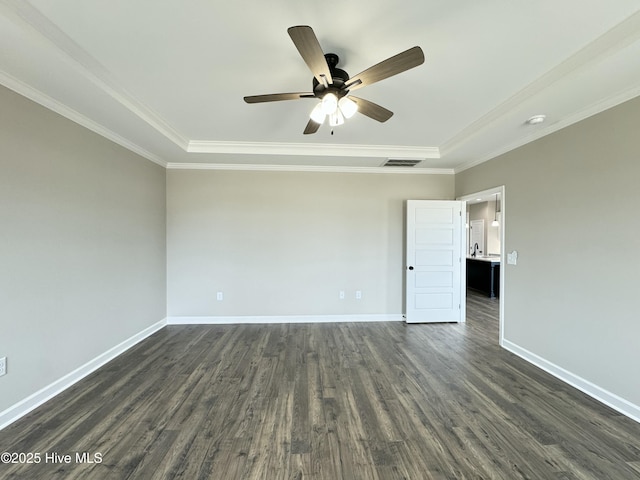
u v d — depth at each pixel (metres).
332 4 1.53
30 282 2.28
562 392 2.54
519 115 2.63
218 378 2.77
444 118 2.99
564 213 2.74
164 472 1.67
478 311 5.29
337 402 2.38
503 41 1.81
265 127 3.26
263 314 4.57
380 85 2.34
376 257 4.68
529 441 1.93
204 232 4.50
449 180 4.77
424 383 2.69
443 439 1.95
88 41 1.81
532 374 2.88
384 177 4.68
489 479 1.63
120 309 3.37
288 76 2.22
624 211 2.23
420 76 2.21
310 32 1.37
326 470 1.70
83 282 2.81
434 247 4.58
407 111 2.82
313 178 4.59
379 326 4.41
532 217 3.12
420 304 4.56
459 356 3.31
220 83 2.32
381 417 2.18
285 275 4.58
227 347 3.55
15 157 2.16
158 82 2.30
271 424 2.10
